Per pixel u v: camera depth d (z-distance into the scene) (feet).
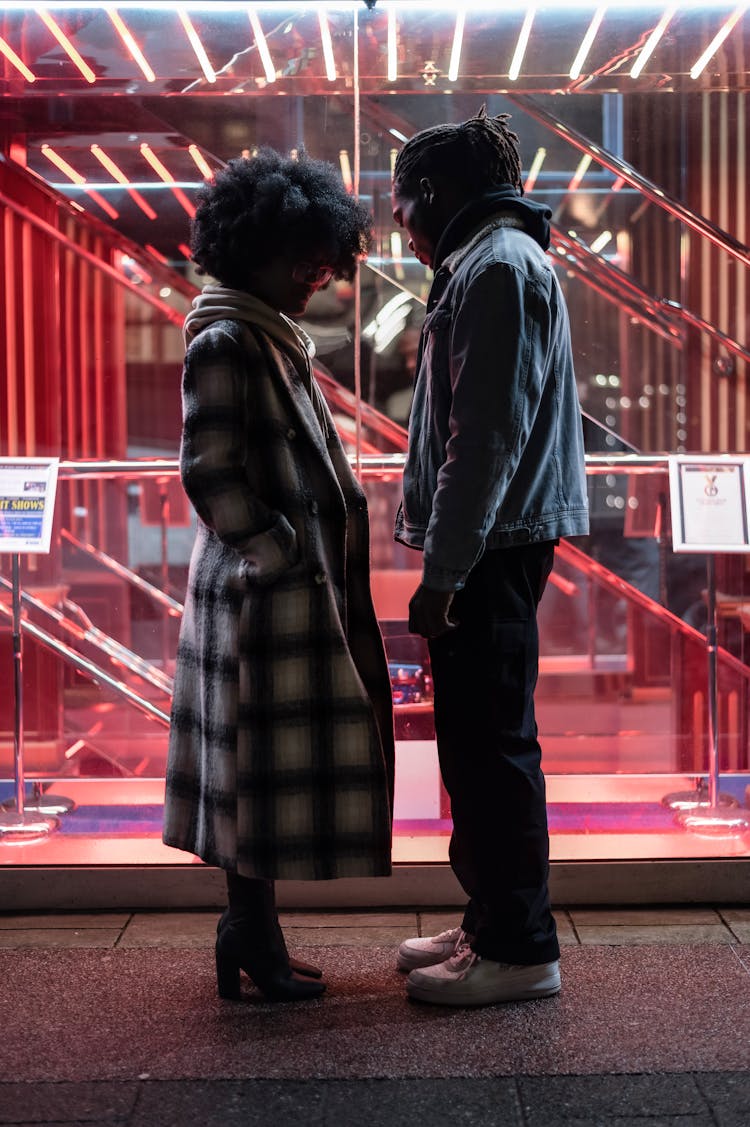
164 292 11.13
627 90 10.36
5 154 10.45
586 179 10.56
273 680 7.32
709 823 10.04
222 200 7.62
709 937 8.82
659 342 10.85
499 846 7.77
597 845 9.70
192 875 9.43
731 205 10.57
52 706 11.15
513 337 7.24
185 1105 6.61
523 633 7.82
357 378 10.26
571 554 10.84
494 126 7.94
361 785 7.38
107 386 11.26
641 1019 7.55
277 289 7.67
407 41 9.61
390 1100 6.64
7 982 8.20
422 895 9.48
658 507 10.60
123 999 7.95
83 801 10.95
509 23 9.37
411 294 10.30
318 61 9.89
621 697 11.12
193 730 7.93
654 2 9.23
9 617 11.03
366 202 10.19
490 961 7.83
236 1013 7.73
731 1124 6.33
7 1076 6.93
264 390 7.39
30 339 11.03
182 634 8.11
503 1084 6.79
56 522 11.06
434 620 7.37
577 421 8.16
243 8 9.22
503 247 7.45
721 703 10.86
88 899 9.45
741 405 10.90
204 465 7.13
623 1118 6.41
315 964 8.52
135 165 10.46
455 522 7.20
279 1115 6.49
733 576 10.68
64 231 10.83
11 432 11.13
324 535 7.49
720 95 10.36
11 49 9.64
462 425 7.23
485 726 7.75
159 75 10.02
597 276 10.74
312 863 7.32
